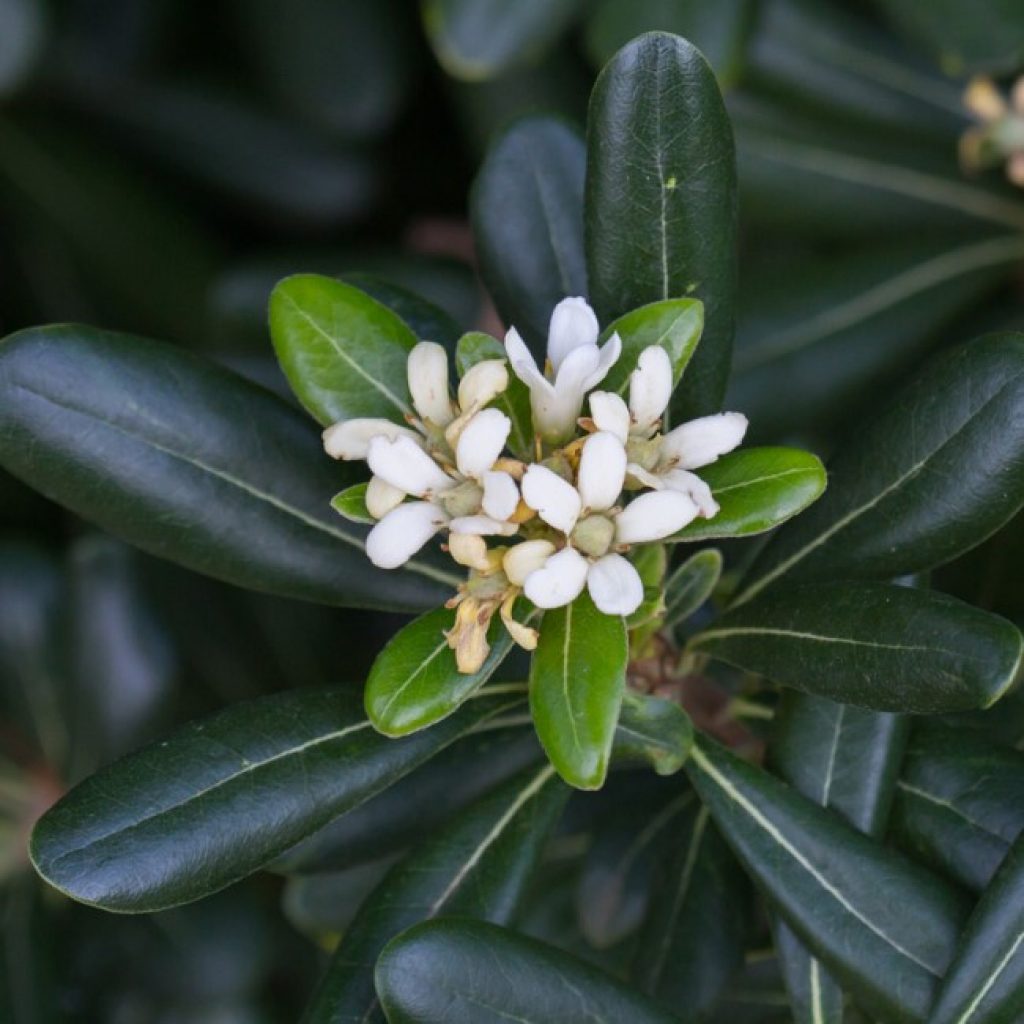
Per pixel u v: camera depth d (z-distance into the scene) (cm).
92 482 65
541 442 62
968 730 66
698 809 70
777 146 79
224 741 63
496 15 76
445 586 66
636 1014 63
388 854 68
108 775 63
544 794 66
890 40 78
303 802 63
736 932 69
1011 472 63
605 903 71
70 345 65
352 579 66
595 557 61
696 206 64
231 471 65
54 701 79
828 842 64
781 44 78
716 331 65
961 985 63
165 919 79
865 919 64
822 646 63
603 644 61
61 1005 77
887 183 79
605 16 77
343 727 64
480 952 62
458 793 68
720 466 62
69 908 79
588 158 64
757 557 67
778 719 66
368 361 64
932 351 78
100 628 77
